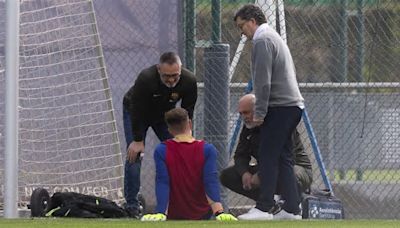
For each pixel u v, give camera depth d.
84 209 33.38
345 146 42.25
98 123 38.34
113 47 40.38
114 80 40.34
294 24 42.25
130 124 34.62
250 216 31.47
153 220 29.08
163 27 40.31
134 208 34.50
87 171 38.25
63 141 38.03
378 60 42.38
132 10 40.38
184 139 30.00
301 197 34.66
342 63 42.31
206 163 29.89
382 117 42.28
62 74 37.97
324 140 42.25
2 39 37.31
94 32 38.16
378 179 42.19
